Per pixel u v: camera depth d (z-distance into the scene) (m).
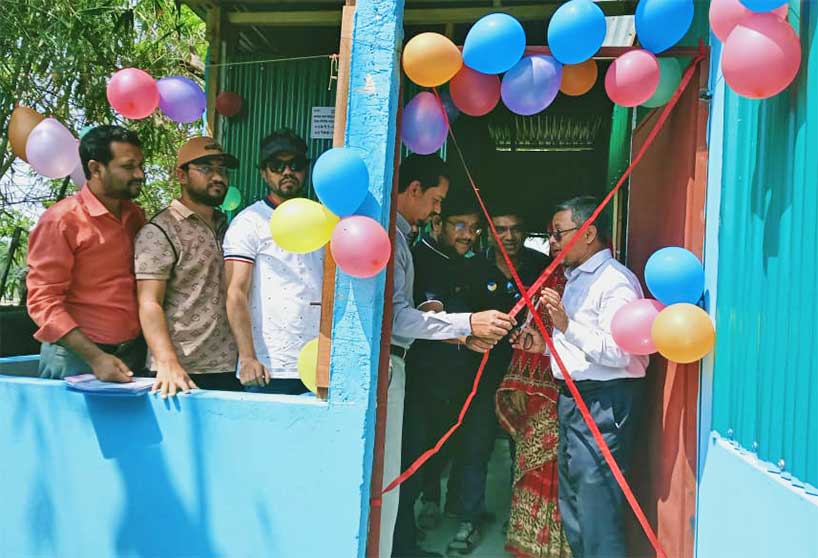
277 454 2.06
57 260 2.24
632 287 2.35
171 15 4.52
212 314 2.49
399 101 2.23
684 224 2.30
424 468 3.29
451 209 3.28
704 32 2.34
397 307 2.43
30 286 2.21
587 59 2.14
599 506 2.34
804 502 1.48
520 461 2.83
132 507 2.12
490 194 4.84
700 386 2.15
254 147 4.13
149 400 2.12
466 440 3.10
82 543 2.15
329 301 2.07
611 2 3.32
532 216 4.84
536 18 3.46
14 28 3.40
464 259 3.27
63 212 2.28
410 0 3.42
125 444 2.13
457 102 2.27
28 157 2.45
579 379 2.39
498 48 2.04
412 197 2.56
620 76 2.07
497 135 4.76
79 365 2.35
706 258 2.17
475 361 3.21
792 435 1.58
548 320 2.73
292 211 2.01
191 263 2.43
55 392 2.17
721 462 1.96
